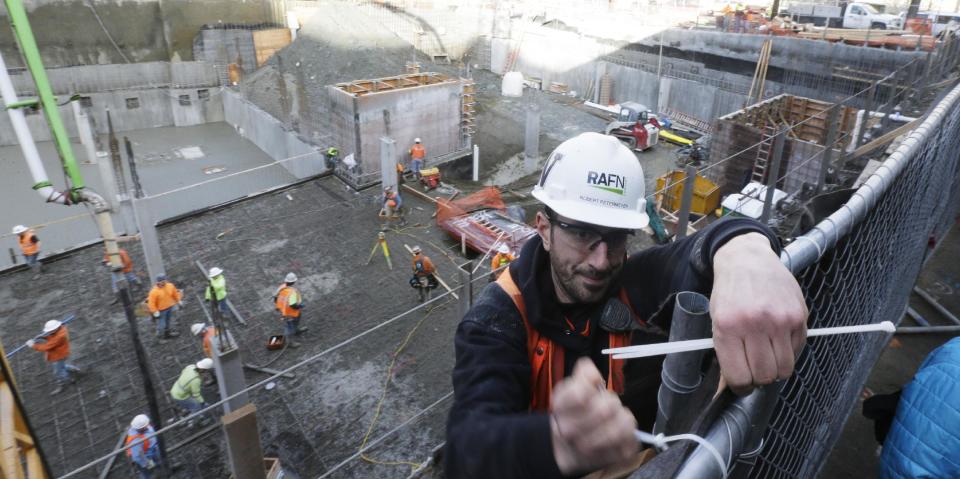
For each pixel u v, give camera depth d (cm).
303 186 2092
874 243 270
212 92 3591
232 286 1519
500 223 1770
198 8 3644
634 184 173
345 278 1548
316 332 1326
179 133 3453
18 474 357
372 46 3497
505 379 158
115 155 1483
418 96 2253
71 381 1194
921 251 512
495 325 169
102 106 3322
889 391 551
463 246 1658
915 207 368
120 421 1099
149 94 3431
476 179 2541
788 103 1853
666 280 176
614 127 2691
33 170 842
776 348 102
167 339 1316
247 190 2773
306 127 2784
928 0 3509
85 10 3322
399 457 1002
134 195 1391
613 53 3431
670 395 116
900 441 260
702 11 3628
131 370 1227
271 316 1390
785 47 2648
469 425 117
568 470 88
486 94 3506
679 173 1638
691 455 99
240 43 3766
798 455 243
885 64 2314
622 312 172
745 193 1158
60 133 830
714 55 2989
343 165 2128
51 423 1095
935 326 655
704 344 107
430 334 1309
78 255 1680
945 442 241
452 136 2461
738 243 133
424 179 2141
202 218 1872
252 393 1136
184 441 1011
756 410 119
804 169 1430
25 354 1279
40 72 814
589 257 160
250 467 568
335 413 1094
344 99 2097
